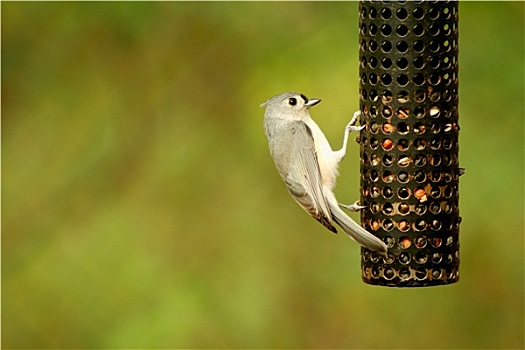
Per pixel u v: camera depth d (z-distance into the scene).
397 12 10.78
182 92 17.50
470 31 15.98
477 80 15.86
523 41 15.91
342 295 16.48
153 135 17.56
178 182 17.22
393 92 10.85
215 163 17.14
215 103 17.31
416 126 10.87
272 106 11.33
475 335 16.19
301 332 16.39
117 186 17.53
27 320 17.08
